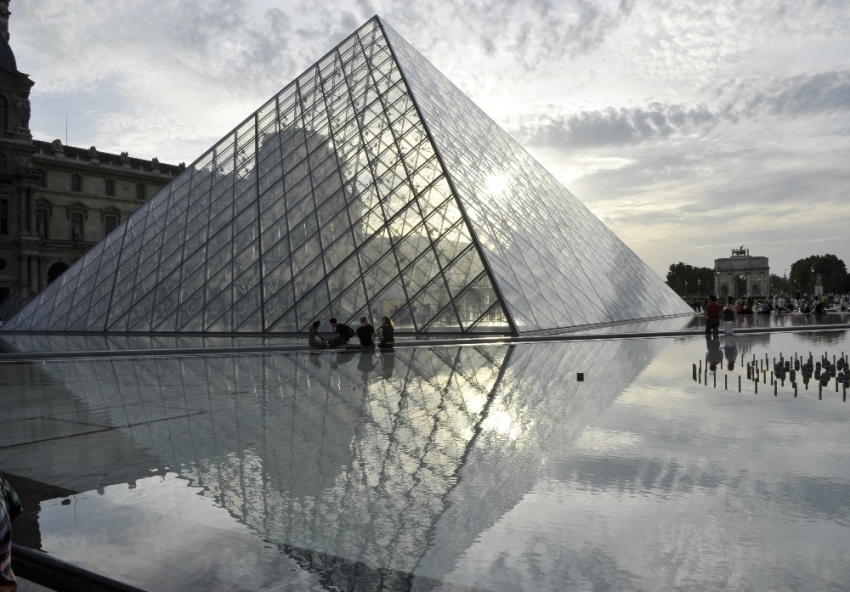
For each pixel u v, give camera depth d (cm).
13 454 1032
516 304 3741
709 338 3706
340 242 4094
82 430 1232
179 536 648
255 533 655
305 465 929
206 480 859
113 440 1134
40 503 768
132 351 2914
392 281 3825
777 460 912
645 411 1320
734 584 521
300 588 527
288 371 2214
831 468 866
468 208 4059
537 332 3672
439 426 1195
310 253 4112
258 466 929
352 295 3834
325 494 786
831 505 711
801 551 586
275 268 4138
